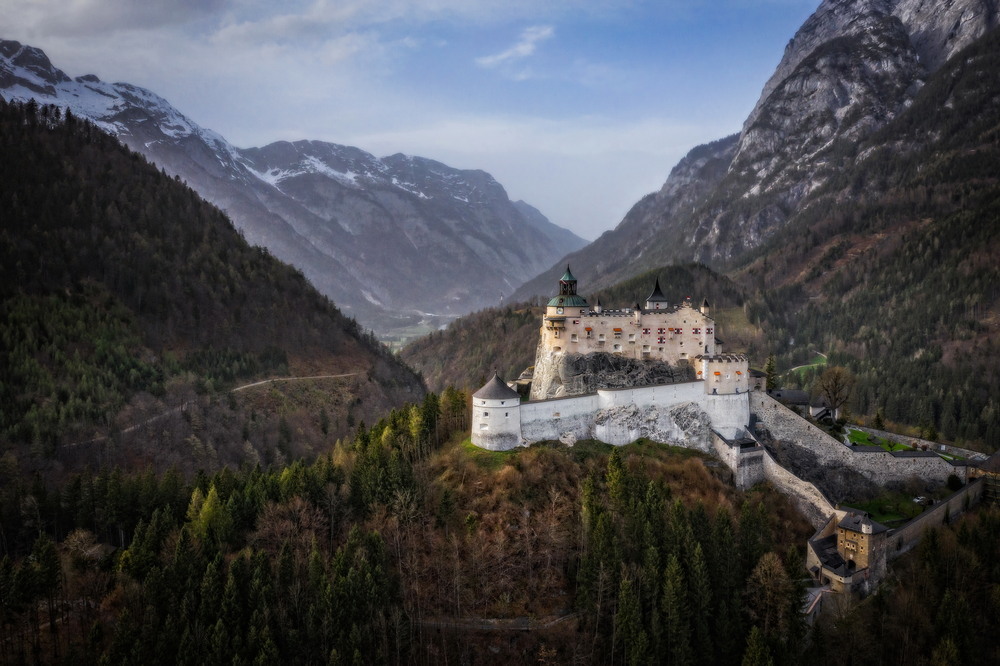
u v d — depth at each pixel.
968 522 137.62
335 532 130.38
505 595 119.69
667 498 136.25
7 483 170.88
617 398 160.62
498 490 135.12
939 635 115.12
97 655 105.69
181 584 113.06
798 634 112.94
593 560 117.81
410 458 150.38
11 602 108.50
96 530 143.75
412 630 114.38
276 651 105.19
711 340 179.38
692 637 115.19
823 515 143.88
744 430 166.00
